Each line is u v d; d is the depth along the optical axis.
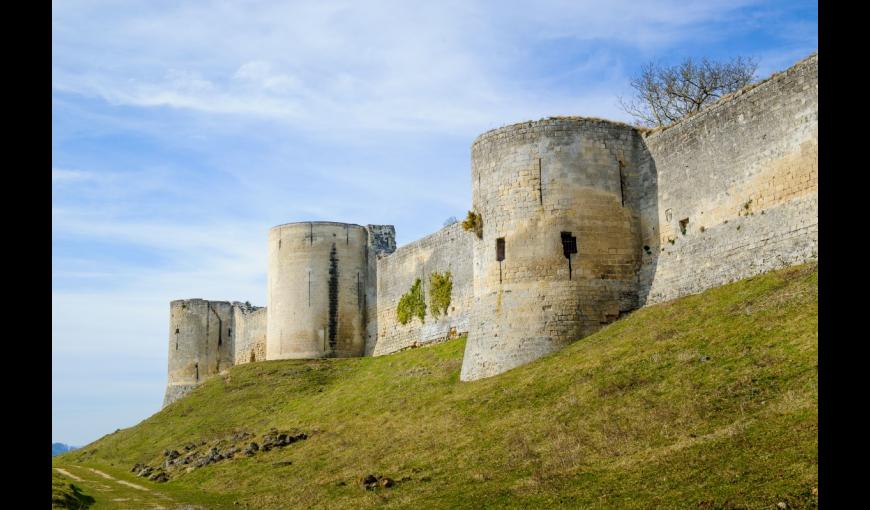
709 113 29.64
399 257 53.53
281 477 28.88
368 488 23.33
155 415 53.00
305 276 58.12
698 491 15.31
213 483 31.22
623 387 23.50
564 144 32.28
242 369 56.22
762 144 27.14
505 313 32.06
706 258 29.11
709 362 22.36
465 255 46.06
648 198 32.22
